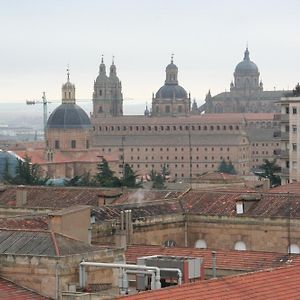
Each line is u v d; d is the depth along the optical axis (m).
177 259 118.31
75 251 119.75
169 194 198.50
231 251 141.00
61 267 117.06
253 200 185.62
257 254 139.00
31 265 118.00
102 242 158.25
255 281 99.75
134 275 116.25
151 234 179.12
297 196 186.12
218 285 96.81
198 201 189.75
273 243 181.00
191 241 186.88
